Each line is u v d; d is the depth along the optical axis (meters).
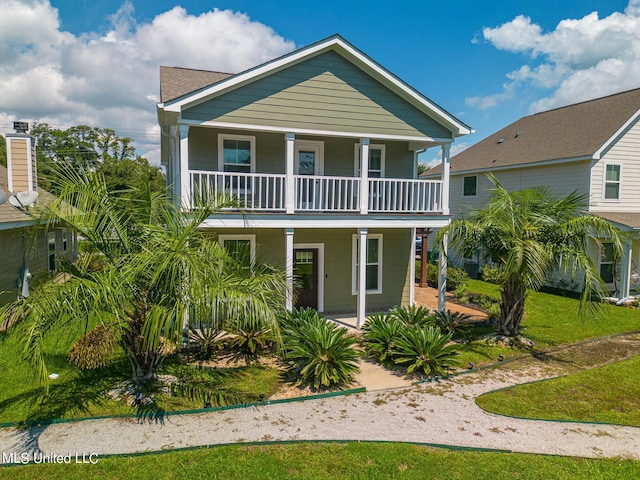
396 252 12.40
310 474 4.11
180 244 5.19
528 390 6.43
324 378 6.26
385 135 10.19
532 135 18.50
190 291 4.80
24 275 10.95
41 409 5.41
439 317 9.70
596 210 14.32
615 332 9.84
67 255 16.59
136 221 5.85
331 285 11.70
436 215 10.52
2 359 6.96
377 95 10.08
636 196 15.01
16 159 12.02
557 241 8.30
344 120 9.85
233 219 8.90
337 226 9.67
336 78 9.75
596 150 13.78
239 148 10.50
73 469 4.11
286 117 9.40
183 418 5.32
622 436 5.04
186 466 4.19
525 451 4.66
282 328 7.93
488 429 5.17
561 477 4.15
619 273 14.27
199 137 10.09
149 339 4.59
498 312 11.05
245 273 6.55
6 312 4.60
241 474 4.08
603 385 6.62
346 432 5.04
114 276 5.05
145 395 5.88
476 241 8.86
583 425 5.32
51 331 4.84
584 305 8.48
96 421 5.17
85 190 5.37
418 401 6.01
